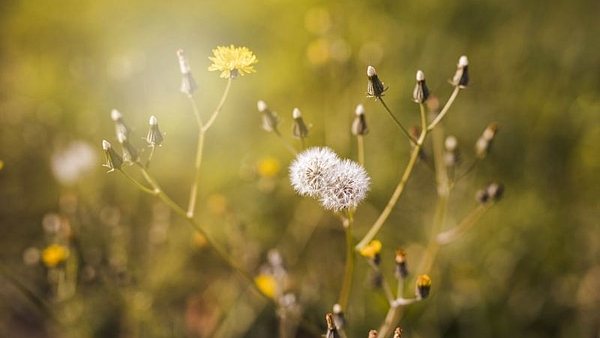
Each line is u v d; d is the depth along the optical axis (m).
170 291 0.63
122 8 0.83
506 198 0.66
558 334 0.61
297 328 0.61
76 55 0.81
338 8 0.78
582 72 0.73
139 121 0.72
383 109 0.71
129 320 0.61
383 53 0.74
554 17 0.77
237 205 0.67
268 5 0.81
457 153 0.54
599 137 0.69
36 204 0.69
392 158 0.69
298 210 0.66
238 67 0.46
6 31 0.84
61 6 0.84
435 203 0.67
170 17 0.81
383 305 0.60
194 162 0.70
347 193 0.43
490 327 0.61
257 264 0.62
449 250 0.63
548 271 0.63
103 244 0.62
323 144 0.70
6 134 0.73
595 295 0.62
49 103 0.75
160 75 0.74
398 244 0.65
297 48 0.77
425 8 0.78
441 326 0.61
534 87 0.73
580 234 0.65
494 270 0.63
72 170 0.64
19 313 0.63
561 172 0.68
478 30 0.77
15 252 0.66
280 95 0.74
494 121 0.70
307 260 0.65
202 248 0.60
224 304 0.62
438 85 0.73
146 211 0.68
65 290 0.57
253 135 0.72
